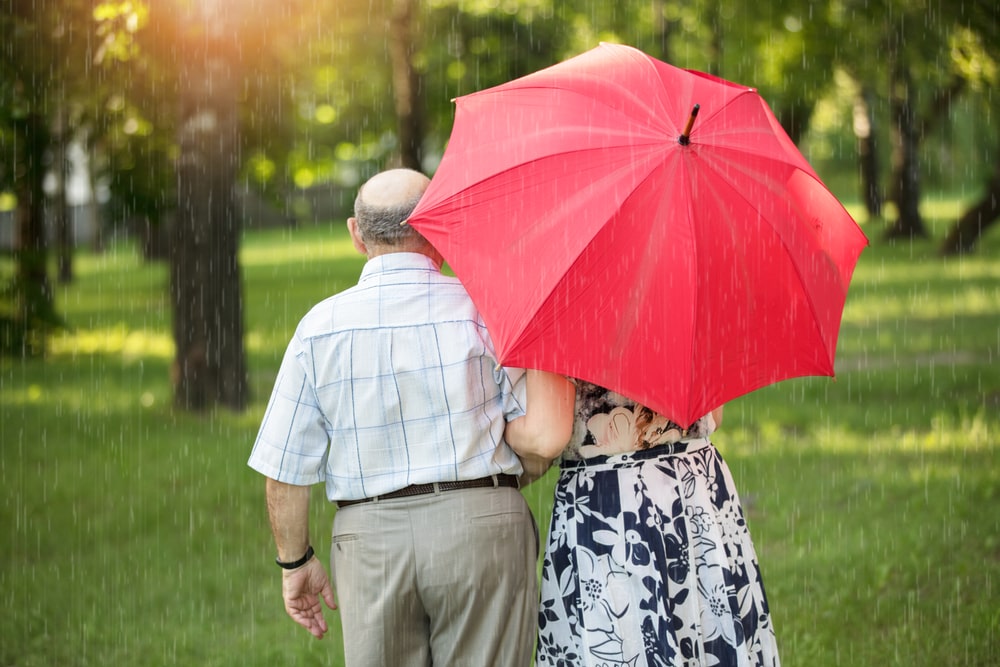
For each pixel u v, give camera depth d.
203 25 13.63
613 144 3.71
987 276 25.80
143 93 14.95
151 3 13.20
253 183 25.12
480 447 4.01
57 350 20.30
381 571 4.02
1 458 11.75
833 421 12.37
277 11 15.02
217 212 14.14
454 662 4.09
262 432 4.09
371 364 3.97
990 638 6.29
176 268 14.25
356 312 4.01
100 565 8.31
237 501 9.96
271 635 6.94
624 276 3.63
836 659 6.18
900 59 19.50
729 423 12.54
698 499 4.24
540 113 3.95
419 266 4.10
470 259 3.76
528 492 9.84
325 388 4.01
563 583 4.22
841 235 4.17
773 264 3.81
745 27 24.55
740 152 3.79
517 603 4.11
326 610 7.39
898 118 37.50
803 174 4.00
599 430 4.13
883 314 20.98
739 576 4.32
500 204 3.78
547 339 3.62
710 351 3.75
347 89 34.28
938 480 9.52
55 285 33.88
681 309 3.67
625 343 3.68
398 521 4.01
